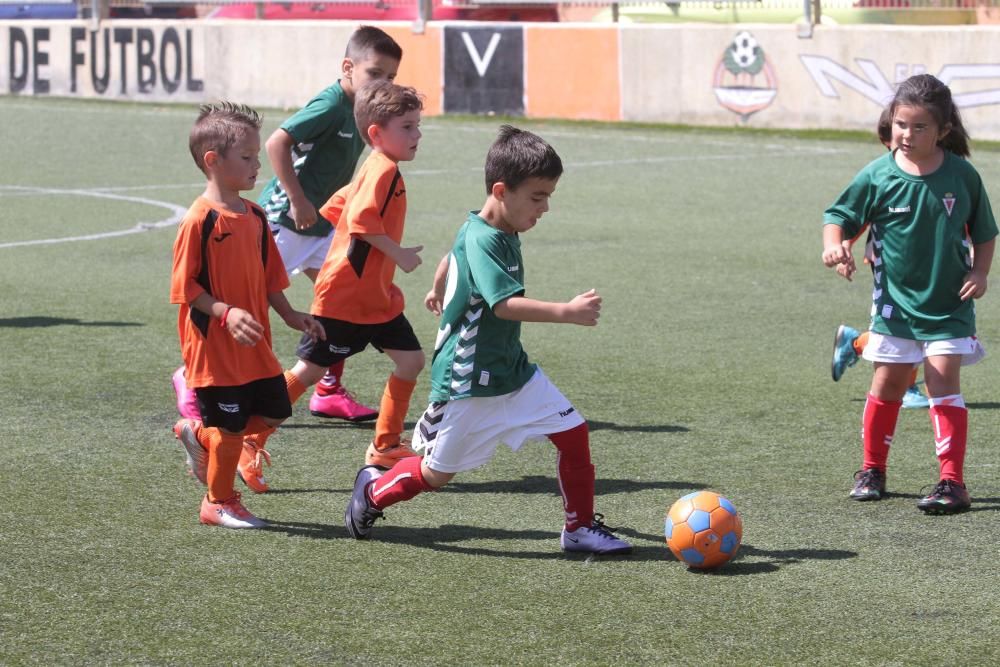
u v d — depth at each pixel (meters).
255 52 64.00
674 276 27.52
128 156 48.00
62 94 69.44
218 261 12.81
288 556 12.45
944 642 10.54
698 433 16.73
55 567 12.10
